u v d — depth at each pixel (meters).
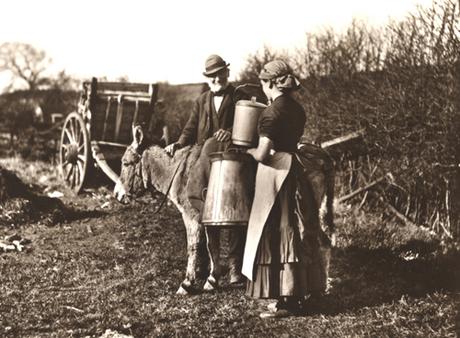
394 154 8.93
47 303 5.61
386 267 6.63
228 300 5.70
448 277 6.05
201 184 5.77
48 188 11.41
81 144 11.44
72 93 20.23
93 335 4.82
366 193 9.51
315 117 10.36
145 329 4.96
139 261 7.06
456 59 7.68
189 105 16.36
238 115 5.36
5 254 7.46
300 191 5.00
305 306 5.34
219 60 6.04
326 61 10.66
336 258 6.97
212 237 5.90
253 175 5.40
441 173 8.05
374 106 9.25
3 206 9.16
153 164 6.20
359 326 4.86
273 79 5.14
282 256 4.94
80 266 6.88
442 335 4.57
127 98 11.48
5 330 4.87
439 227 8.24
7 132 18.06
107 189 11.21
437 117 8.12
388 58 8.99
